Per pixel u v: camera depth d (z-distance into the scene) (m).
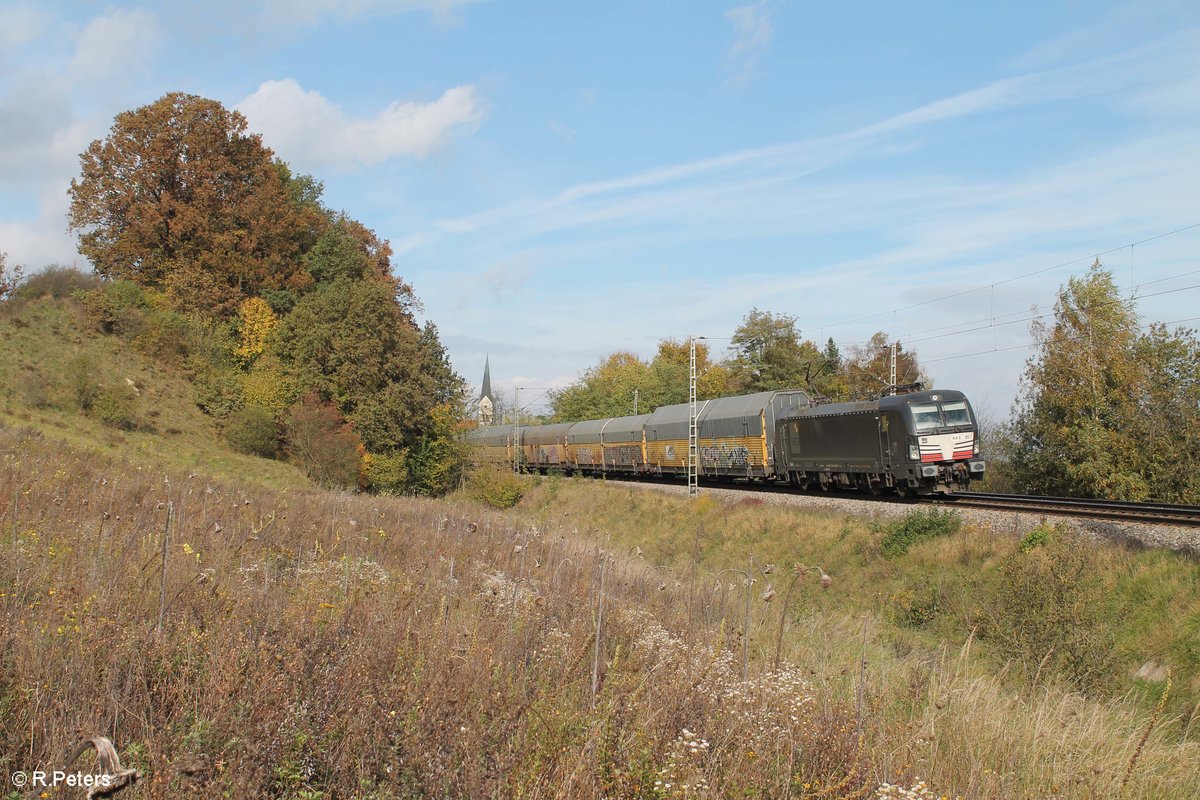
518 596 9.99
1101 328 32.88
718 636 9.08
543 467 58.78
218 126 45.84
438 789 5.05
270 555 11.49
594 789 5.24
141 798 4.62
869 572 22.05
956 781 6.96
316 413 37.22
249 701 5.52
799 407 35.44
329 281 49.41
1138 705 12.75
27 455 20.45
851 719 7.20
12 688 5.66
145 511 13.12
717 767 5.80
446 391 44.06
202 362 41.09
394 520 19.34
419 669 6.45
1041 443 34.56
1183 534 17.17
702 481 43.19
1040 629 14.18
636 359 90.31
